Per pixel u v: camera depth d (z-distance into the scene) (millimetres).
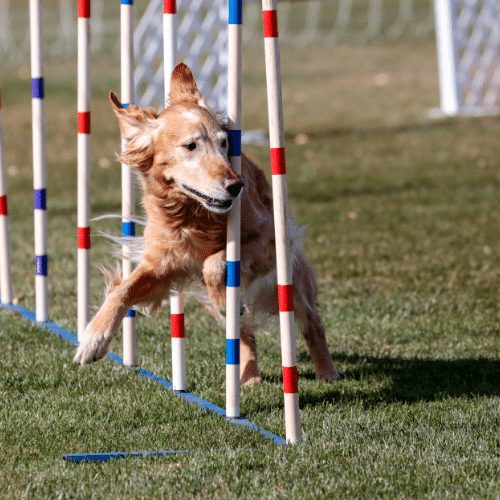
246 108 30922
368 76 38438
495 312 12070
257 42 49906
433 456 7230
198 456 7344
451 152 24062
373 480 6773
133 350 9961
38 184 11281
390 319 11875
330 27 56062
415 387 9320
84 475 6949
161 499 6480
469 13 30453
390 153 24109
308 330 9781
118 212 18016
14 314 11984
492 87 31719
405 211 18188
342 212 18109
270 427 8164
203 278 8961
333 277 13961
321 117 29812
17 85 35906
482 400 8820
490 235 16312
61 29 55031
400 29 54031
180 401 8812
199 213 8555
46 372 9656
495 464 7070
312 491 6586
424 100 32625
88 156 10195
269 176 20578
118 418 8352
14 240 16000
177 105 8672
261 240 8922
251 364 9633
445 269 14289
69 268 14305
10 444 7715
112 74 38562
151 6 27875
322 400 8977
